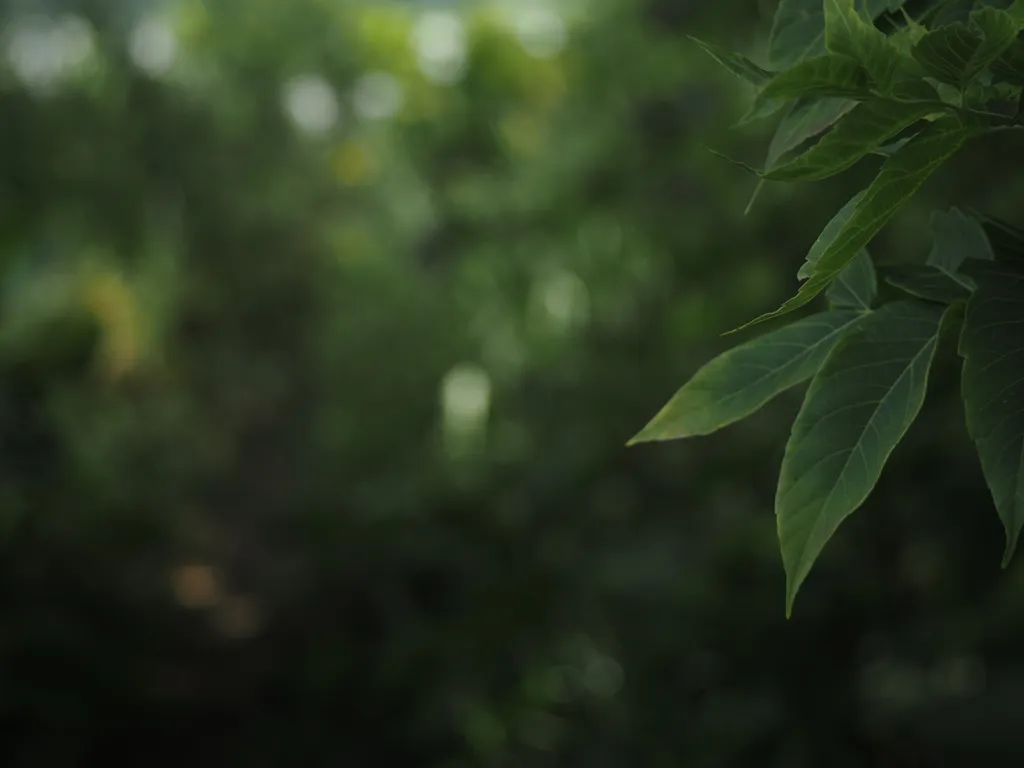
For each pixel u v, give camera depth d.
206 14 7.03
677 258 3.73
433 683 4.43
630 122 3.89
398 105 5.75
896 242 2.87
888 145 0.60
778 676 3.38
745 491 3.68
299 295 7.50
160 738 4.38
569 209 4.14
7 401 5.39
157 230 6.44
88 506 4.84
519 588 4.36
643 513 4.12
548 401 4.56
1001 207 2.54
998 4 0.61
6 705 4.03
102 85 5.93
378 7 5.96
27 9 5.78
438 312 6.04
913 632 3.19
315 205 7.45
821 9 0.65
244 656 4.88
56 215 5.75
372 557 4.93
